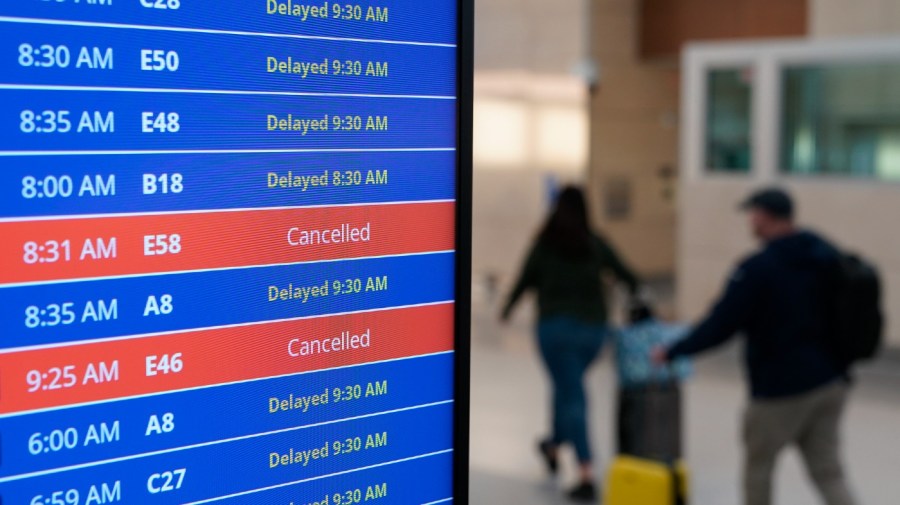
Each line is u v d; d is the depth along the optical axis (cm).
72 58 154
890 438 762
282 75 176
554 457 677
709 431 774
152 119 162
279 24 175
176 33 164
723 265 1092
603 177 1653
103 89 157
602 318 648
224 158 170
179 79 164
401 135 192
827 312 488
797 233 491
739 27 1545
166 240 164
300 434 182
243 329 174
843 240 1022
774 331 486
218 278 170
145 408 164
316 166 181
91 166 156
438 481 203
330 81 182
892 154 998
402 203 193
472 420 816
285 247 178
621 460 518
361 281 189
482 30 1384
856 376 961
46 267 153
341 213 185
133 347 162
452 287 202
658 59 1639
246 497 176
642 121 1688
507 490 650
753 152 1062
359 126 186
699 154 1096
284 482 181
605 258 650
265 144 175
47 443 155
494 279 1365
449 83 198
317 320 183
